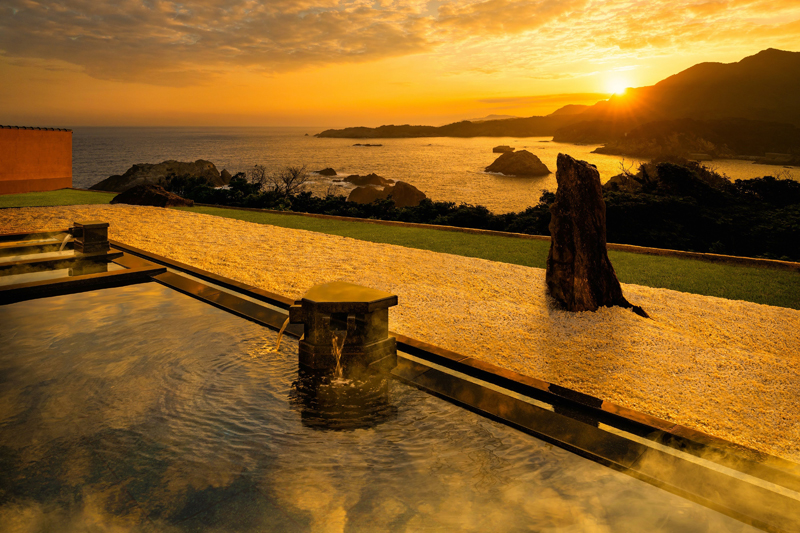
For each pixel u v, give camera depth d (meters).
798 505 2.30
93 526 2.15
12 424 3.00
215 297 5.70
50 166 19.77
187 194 17.89
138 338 4.46
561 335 4.93
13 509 2.26
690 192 17.34
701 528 2.19
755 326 5.40
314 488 2.46
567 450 2.83
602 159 155.00
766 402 3.62
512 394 3.51
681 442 2.84
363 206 17.31
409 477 2.56
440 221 15.52
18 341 4.32
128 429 2.97
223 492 2.41
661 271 8.05
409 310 5.59
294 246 9.21
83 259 7.47
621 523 2.22
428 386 3.61
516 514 2.28
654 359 4.39
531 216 15.96
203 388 3.54
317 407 3.30
